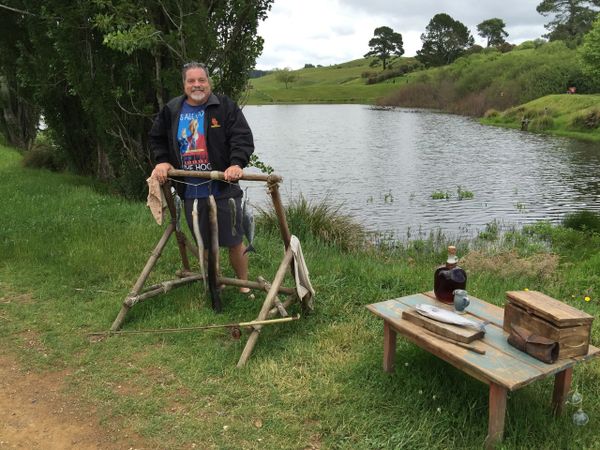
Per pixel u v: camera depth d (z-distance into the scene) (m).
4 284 5.35
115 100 9.61
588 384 3.48
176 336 4.21
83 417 3.27
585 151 28.36
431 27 125.94
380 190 18.03
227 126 4.24
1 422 3.24
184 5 8.82
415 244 10.26
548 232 11.83
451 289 3.47
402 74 129.50
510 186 18.81
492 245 10.59
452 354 2.85
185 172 4.21
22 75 11.95
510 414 3.06
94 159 13.30
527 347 2.82
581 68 49.34
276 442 2.99
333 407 3.26
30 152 15.54
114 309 4.71
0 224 7.49
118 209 8.44
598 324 4.48
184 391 3.50
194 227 4.29
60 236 6.76
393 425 3.08
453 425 3.06
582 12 104.94
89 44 9.53
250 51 9.58
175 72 9.00
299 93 111.50
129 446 3.01
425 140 34.91
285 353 3.91
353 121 53.34
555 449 2.84
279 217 4.12
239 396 3.41
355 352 3.91
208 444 2.99
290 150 30.08
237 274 4.85
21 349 4.09
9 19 12.30
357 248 9.08
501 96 57.69
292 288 4.59
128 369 3.78
